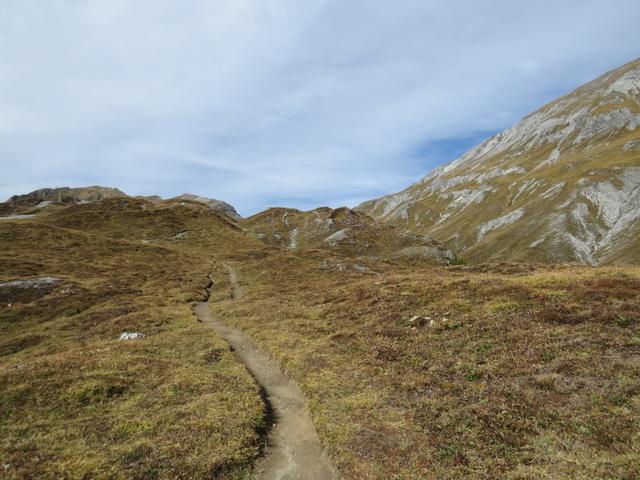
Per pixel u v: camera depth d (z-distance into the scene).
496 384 14.94
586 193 167.75
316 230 141.50
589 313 18.97
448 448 12.18
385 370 19.19
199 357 24.00
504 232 181.00
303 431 15.51
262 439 14.73
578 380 13.55
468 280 31.25
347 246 116.94
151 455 12.87
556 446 10.88
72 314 41.97
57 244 74.69
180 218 122.88
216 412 15.89
